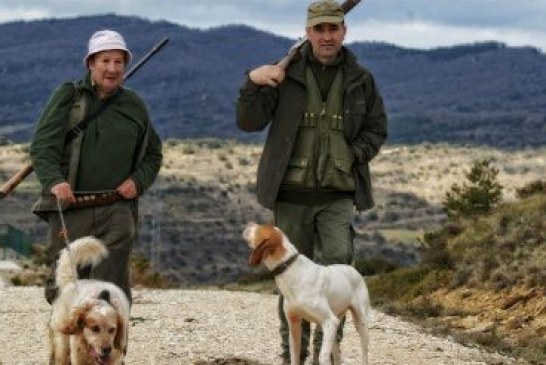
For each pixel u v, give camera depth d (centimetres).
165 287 3064
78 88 1019
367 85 1048
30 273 3228
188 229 12900
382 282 3166
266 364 1234
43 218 1038
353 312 1016
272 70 1012
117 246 1018
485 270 2695
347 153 1040
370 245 11750
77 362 892
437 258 2994
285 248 962
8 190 1076
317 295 963
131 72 1082
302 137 1037
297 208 1049
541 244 2755
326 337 960
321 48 1024
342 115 1038
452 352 1480
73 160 1011
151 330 1536
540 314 2258
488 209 3656
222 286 3712
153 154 1048
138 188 1026
